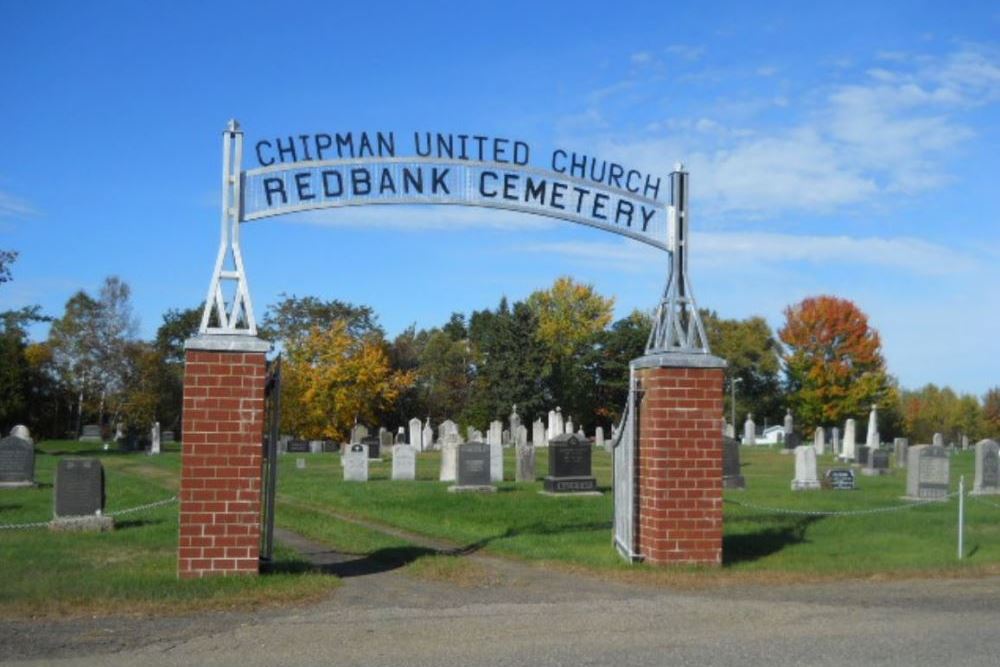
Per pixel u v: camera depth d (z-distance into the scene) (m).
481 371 79.75
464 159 13.14
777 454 52.91
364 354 62.41
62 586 10.98
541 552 14.50
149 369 70.19
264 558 12.30
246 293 11.85
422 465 40.88
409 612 10.02
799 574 12.56
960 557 14.26
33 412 61.47
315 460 46.19
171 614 9.80
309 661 7.93
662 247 13.65
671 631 9.16
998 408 83.56
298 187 12.44
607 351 83.25
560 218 13.45
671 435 13.05
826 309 71.94
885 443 73.94
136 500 23.95
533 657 8.09
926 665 7.82
